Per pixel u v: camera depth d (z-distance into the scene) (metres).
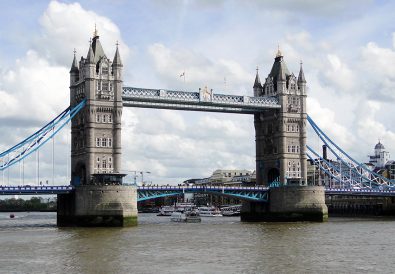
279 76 163.62
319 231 113.75
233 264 66.44
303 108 165.75
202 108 153.75
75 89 145.38
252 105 158.25
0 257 73.12
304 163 165.00
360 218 184.62
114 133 139.62
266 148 168.12
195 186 148.75
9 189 126.06
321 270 62.50
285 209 155.12
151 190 142.62
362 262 68.12
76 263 67.75
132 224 130.00
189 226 132.62
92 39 144.62
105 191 128.50
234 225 136.88
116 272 61.50
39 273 61.09
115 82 140.50
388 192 183.00
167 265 65.88
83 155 139.75
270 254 75.12
